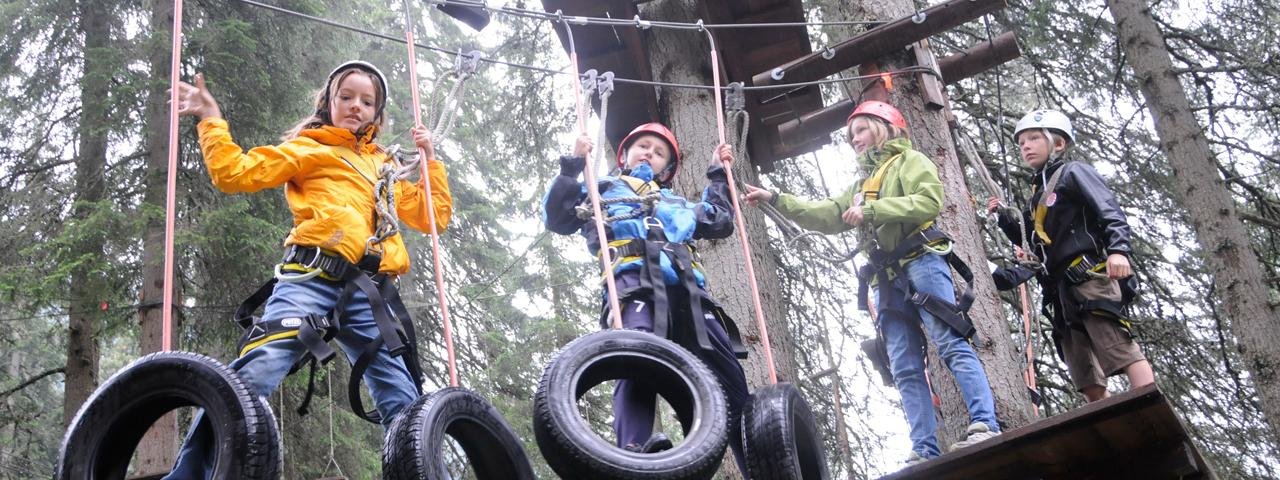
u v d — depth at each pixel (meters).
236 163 3.87
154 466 10.17
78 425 3.36
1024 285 6.51
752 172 8.48
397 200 4.39
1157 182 11.11
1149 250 10.86
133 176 11.72
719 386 3.96
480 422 3.75
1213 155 10.82
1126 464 4.37
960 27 10.89
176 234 10.59
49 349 17.33
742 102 5.88
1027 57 11.19
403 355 3.99
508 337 16.00
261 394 3.67
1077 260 5.44
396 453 3.39
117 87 11.46
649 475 3.58
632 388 4.23
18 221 11.86
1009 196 6.54
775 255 10.52
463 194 16.36
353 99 4.21
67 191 11.88
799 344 10.61
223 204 11.52
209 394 3.34
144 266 11.02
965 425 6.76
